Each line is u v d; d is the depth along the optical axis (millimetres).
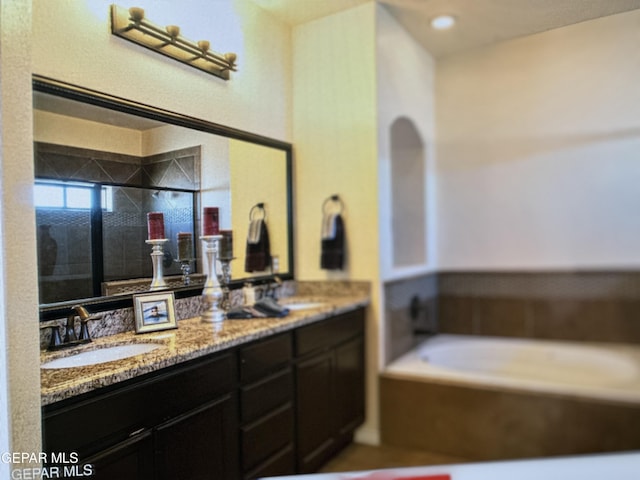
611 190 3156
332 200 2652
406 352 3041
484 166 3475
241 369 1668
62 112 1349
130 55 1529
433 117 3523
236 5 1975
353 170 2607
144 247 1577
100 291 1451
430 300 3506
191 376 1455
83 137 1398
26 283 1103
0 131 1064
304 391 2049
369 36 2521
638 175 3072
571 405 2334
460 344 3357
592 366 3043
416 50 3113
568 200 3270
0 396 1068
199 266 1812
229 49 1939
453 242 3611
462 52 3260
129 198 1526
